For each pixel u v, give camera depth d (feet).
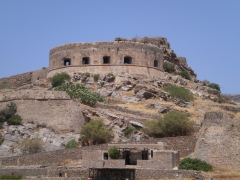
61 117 260.83
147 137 235.81
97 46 324.80
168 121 236.43
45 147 242.99
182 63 403.34
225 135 196.34
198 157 198.90
